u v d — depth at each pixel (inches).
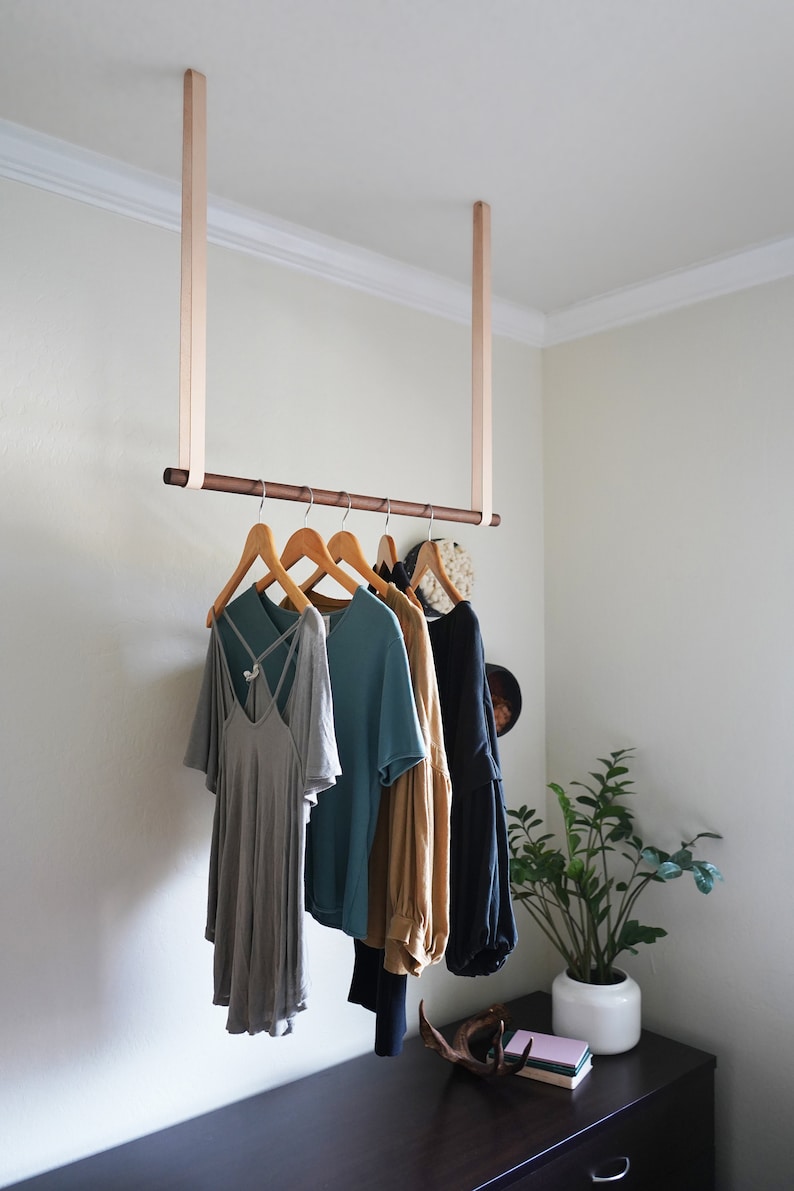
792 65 59.9
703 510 93.2
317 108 65.1
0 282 68.1
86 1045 70.8
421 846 59.2
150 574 75.4
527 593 106.4
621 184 76.2
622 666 100.0
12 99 64.0
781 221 83.0
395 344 94.5
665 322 97.0
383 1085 81.7
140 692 74.5
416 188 76.9
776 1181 85.6
